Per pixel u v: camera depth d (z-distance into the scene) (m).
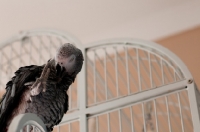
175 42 1.89
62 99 0.97
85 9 1.88
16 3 1.83
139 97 1.08
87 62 1.29
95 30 2.05
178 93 1.06
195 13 1.86
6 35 2.08
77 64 1.00
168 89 1.06
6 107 0.86
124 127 1.69
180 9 1.90
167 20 1.93
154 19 1.95
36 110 0.90
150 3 1.86
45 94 0.91
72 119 1.13
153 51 1.17
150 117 1.70
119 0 1.82
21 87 0.88
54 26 2.02
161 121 1.67
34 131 0.66
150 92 1.08
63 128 1.85
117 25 2.01
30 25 2.01
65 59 0.96
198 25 1.85
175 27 1.91
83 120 1.11
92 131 1.52
